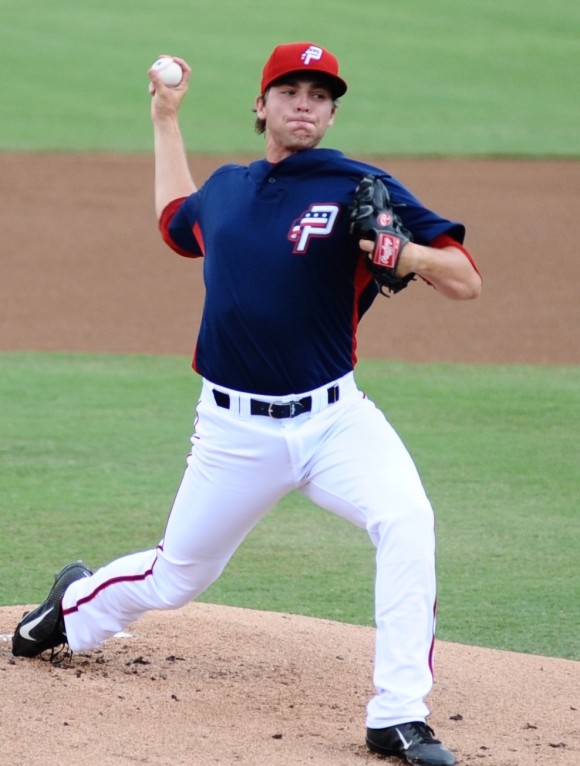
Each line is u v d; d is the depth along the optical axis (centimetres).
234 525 1412
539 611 2052
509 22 11800
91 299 4881
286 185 1361
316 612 2016
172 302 4872
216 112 8438
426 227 1338
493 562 2295
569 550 2369
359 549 2394
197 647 1664
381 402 3472
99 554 2261
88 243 5775
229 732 1348
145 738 1304
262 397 1359
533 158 7656
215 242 1380
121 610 1472
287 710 1449
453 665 1683
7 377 3684
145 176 7012
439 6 12375
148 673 1534
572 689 1597
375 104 8862
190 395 3519
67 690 1423
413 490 1343
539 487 2755
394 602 1321
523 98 9231
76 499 2603
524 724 1453
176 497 1436
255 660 1628
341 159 1366
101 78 9256
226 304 1357
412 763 1292
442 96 9181
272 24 11156
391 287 1340
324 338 1362
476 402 3491
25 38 10306
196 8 11675
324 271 1341
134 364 3916
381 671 1325
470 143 7938
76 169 7119
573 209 6512
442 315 4769
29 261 5447
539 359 4097
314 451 1377
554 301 4947
